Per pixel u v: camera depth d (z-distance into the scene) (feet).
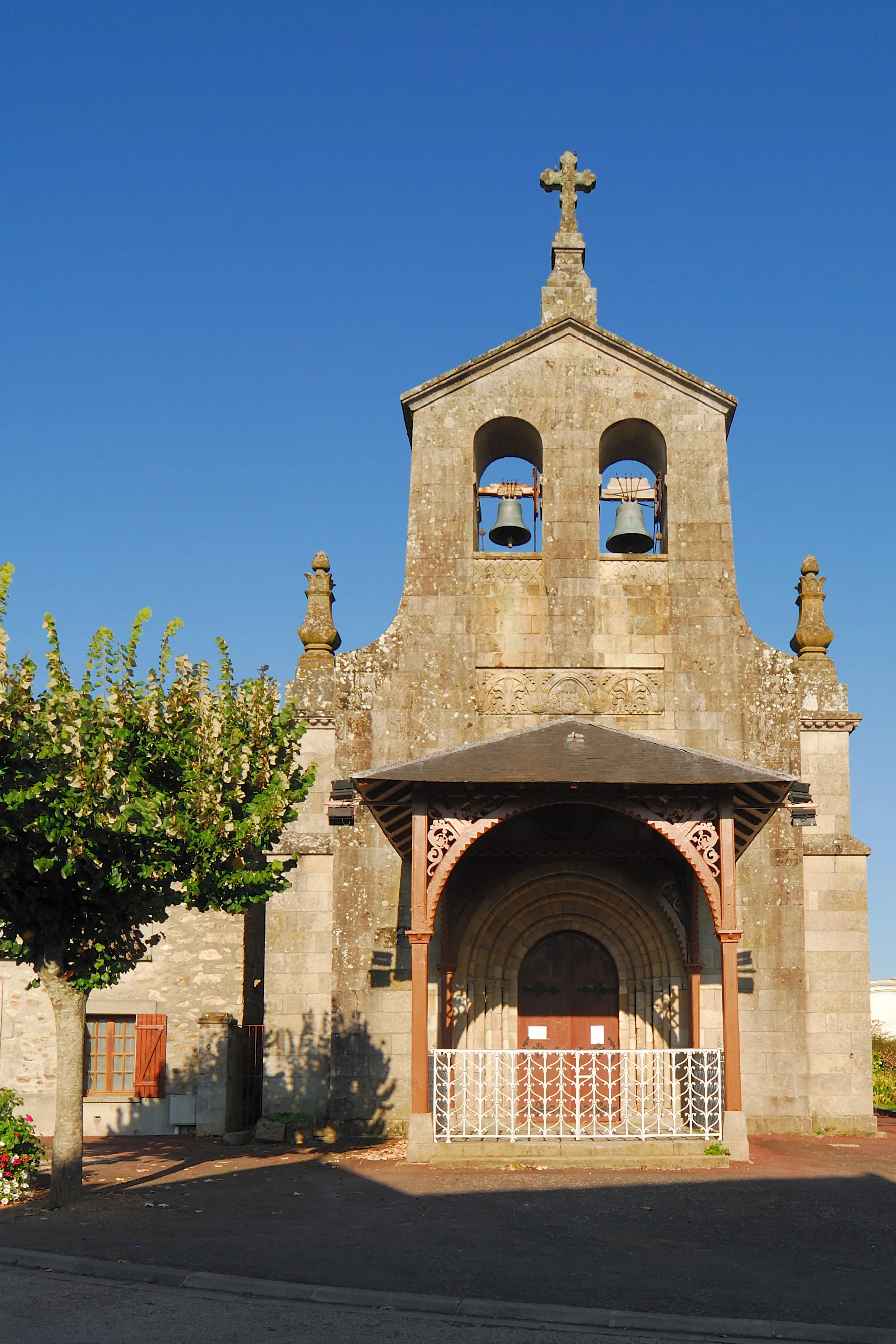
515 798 50.16
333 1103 58.44
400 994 59.52
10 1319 28.55
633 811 49.85
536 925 61.11
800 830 61.00
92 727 40.73
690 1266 32.65
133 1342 26.81
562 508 64.34
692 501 64.39
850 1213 39.47
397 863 60.80
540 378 65.67
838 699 62.39
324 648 64.34
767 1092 58.34
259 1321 28.37
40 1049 67.21
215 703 45.44
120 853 41.63
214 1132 64.64
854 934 60.08
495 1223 37.86
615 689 62.44
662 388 65.67
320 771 61.93
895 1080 100.99
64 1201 41.73
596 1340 27.17
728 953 49.29
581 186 69.46
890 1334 27.48
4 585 40.19
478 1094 55.67
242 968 68.59
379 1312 29.07
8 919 42.75
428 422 65.26
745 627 63.36
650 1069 58.80
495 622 63.16
